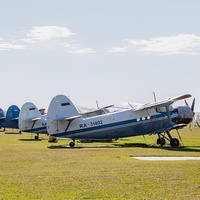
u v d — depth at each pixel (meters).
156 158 25.59
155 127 40.12
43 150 32.41
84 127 39.44
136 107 40.53
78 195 12.98
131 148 35.12
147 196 12.72
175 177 16.22
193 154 28.44
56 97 39.69
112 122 39.75
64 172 18.17
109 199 12.38
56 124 39.44
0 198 12.58
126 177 16.36
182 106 41.38
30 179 16.12
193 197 12.53
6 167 20.47
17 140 50.91
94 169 19.19
